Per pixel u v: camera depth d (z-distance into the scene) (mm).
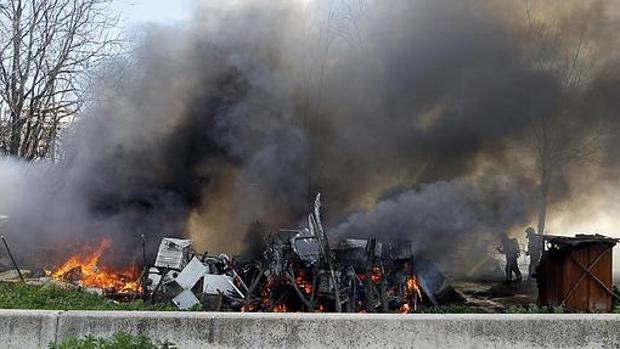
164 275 9633
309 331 4258
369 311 9094
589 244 9648
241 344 4262
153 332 4289
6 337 4320
